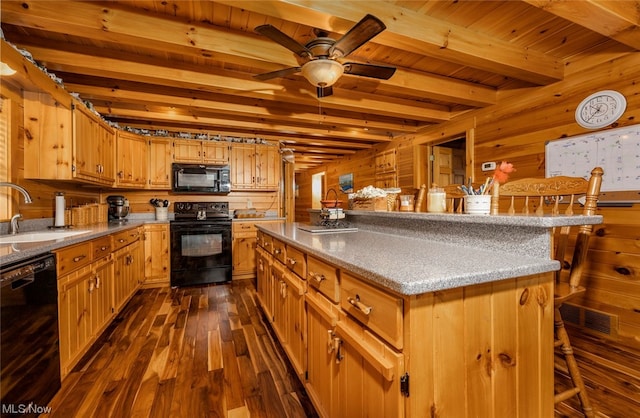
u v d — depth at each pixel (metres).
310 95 3.02
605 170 2.38
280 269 2.05
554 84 2.74
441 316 0.87
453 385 0.89
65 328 1.77
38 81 2.10
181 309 3.01
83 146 2.64
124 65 2.40
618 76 2.30
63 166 2.43
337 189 7.10
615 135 2.32
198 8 1.89
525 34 2.24
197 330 2.50
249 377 1.83
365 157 5.93
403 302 0.84
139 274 3.56
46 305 1.54
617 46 2.31
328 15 1.71
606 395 1.64
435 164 4.61
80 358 1.95
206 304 3.16
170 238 3.80
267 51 2.22
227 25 2.08
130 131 4.02
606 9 1.64
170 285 3.80
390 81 2.77
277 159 4.79
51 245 1.63
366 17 1.53
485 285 0.95
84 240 2.02
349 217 2.46
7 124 2.10
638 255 2.19
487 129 3.41
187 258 3.83
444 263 1.02
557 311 1.45
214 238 3.95
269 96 2.97
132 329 2.52
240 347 2.21
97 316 2.26
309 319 1.52
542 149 2.84
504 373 0.99
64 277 1.77
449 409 0.89
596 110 2.43
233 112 3.44
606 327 2.34
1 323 1.22
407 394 0.83
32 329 1.42
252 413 1.52
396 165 4.96
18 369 1.31
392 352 0.87
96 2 1.79
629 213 2.24
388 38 1.95
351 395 1.11
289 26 2.11
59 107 2.43
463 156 4.88
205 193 4.62
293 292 1.76
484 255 1.17
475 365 0.93
